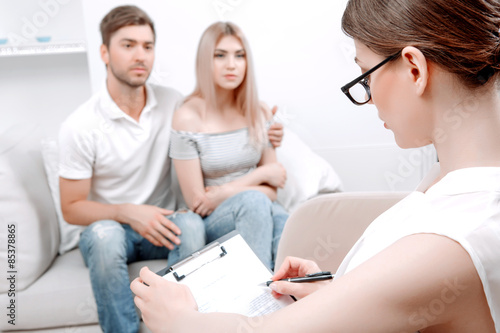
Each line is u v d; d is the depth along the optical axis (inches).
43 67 99.6
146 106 74.6
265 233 64.4
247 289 28.7
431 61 19.6
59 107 102.0
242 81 76.0
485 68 19.2
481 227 17.5
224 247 30.9
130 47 71.6
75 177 69.4
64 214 70.2
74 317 63.2
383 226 21.3
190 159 72.8
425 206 19.7
